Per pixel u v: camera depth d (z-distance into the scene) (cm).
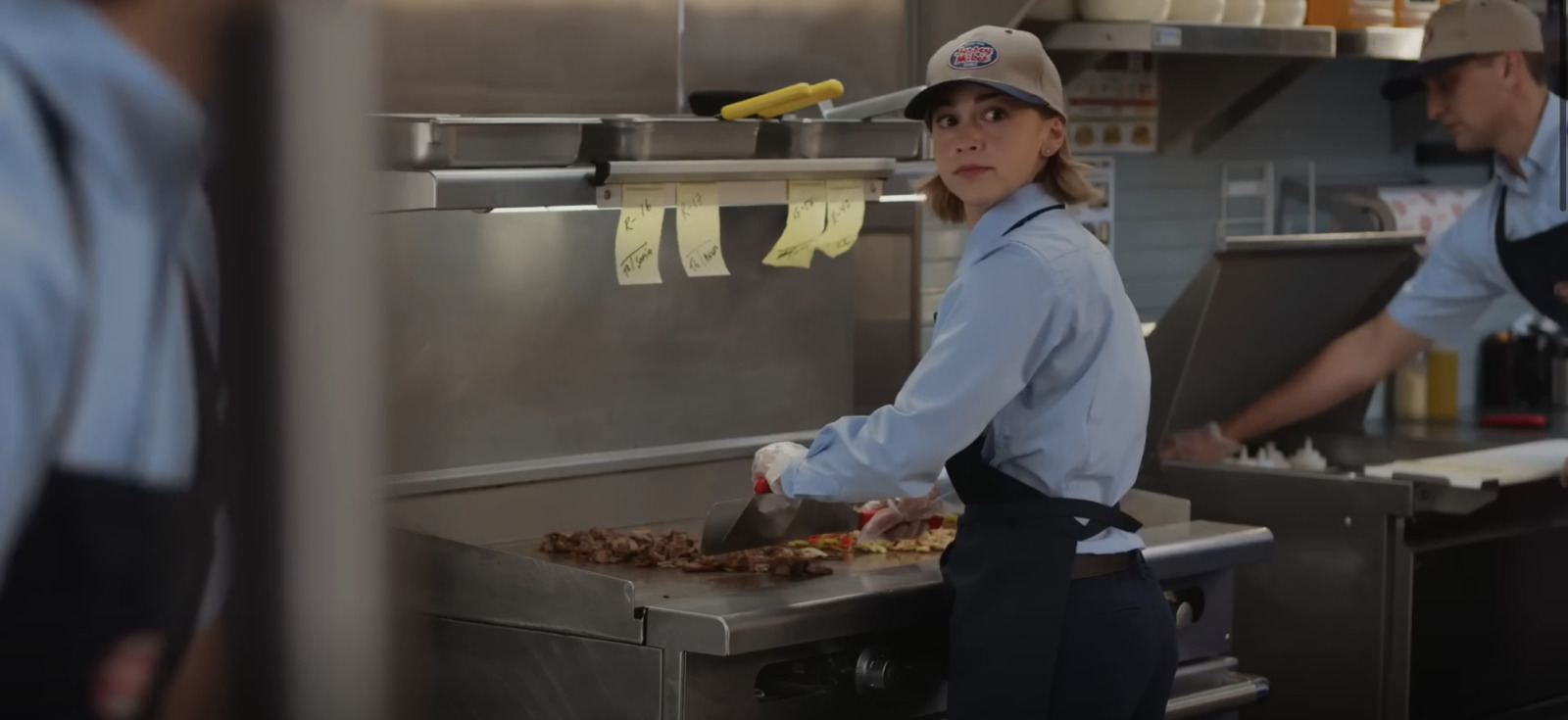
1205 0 344
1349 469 397
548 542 259
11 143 28
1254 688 271
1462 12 386
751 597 211
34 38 28
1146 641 210
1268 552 270
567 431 276
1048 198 210
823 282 312
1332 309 377
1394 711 332
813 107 292
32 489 28
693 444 295
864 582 225
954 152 207
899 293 329
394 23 251
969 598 209
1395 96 457
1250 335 362
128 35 29
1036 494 207
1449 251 395
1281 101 434
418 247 252
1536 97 374
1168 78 404
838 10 316
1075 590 205
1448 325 397
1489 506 354
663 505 291
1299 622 341
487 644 224
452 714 229
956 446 200
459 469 261
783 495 219
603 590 209
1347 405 411
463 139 215
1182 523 275
